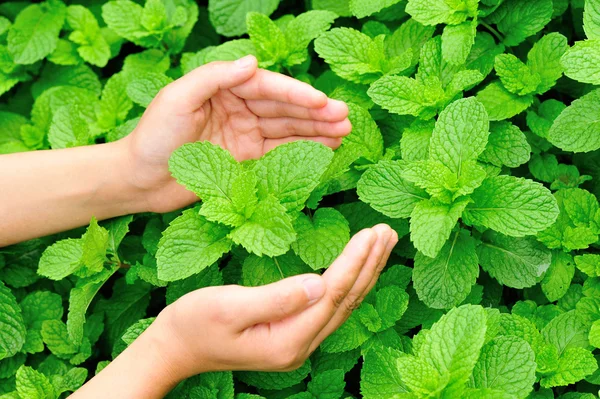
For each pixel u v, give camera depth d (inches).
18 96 45.9
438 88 35.6
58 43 44.7
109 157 36.8
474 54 37.6
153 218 38.6
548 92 39.1
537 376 33.2
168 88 35.3
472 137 33.5
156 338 33.0
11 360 38.3
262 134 37.1
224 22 42.2
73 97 42.5
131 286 38.9
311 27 38.9
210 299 31.6
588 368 32.5
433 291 34.3
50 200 37.1
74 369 36.8
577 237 34.8
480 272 36.9
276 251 32.2
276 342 31.9
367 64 37.5
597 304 34.1
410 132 35.9
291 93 35.1
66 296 40.1
